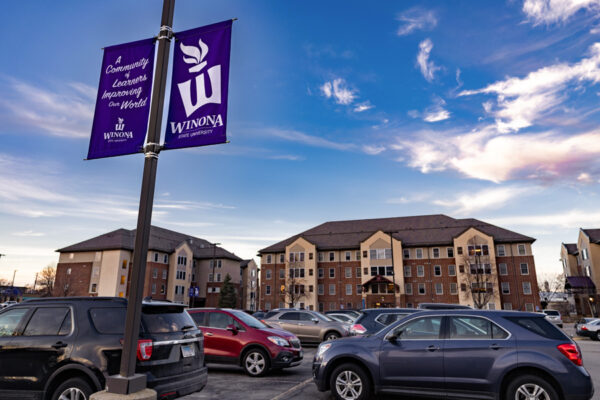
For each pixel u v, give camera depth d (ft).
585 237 195.93
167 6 18.62
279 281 215.51
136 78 18.60
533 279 173.06
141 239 15.61
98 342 17.47
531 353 19.86
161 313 19.22
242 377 32.45
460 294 178.91
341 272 204.74
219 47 17.99
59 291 206.49
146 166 16.71
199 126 17.28
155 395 14.62
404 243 195.11
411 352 22.12
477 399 20.33
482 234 181.16
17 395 17.72
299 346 35.60
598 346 62.75
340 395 23.08
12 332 19.02
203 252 251.60
